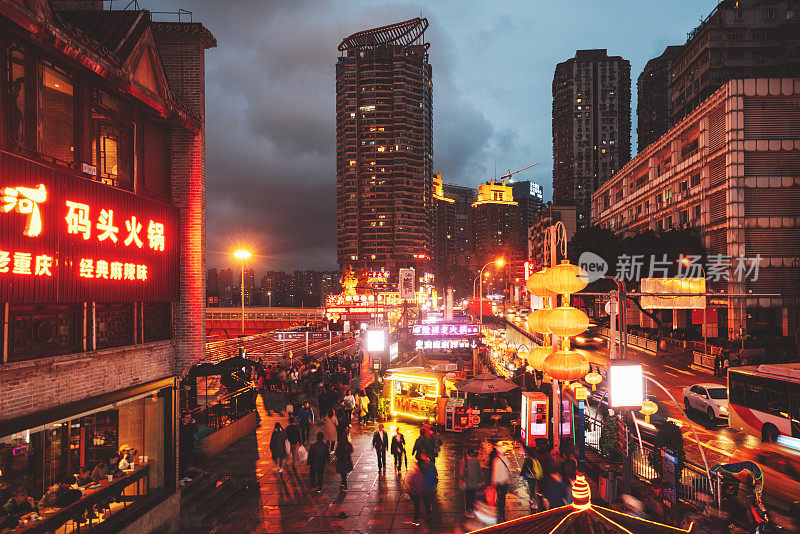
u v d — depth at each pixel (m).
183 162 13.19
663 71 176.88
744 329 45.81
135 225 10.20
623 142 194.50
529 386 25.31
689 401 24.44
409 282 55.78
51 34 7.69
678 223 61.94
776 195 46.97
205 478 14.04
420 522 12.01
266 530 11.73
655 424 21.22
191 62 13.55
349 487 14.60
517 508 12.74
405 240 188.00
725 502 11.14
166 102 11.30
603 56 195.50
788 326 45.00
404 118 188.12
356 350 55.00
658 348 49.59
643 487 13.19
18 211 7.25
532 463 12.71
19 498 8.85
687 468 12.50
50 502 9.10
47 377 8.14
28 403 7.75
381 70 188.75
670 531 4.96
